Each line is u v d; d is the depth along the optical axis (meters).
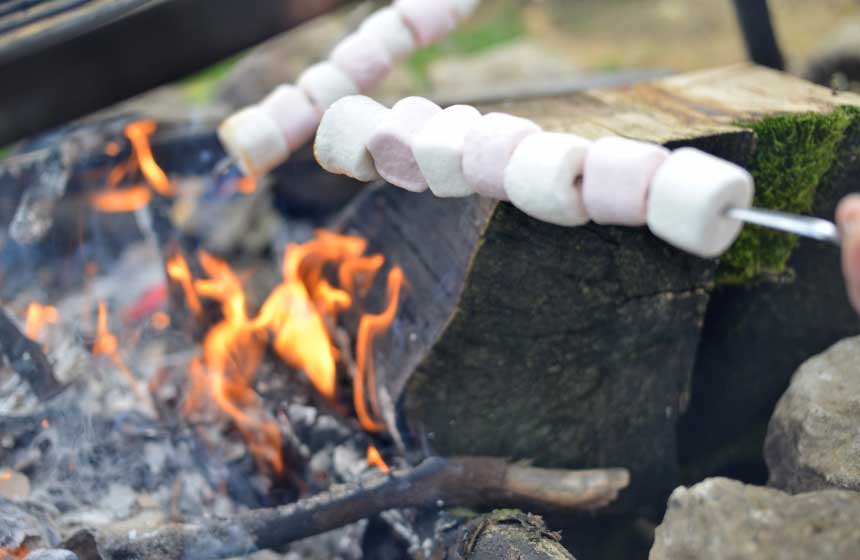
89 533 0.58
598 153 0.51
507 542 0.56
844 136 0.60
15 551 0.59
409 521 0.61
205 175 0.79
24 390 0.68
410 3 0.65
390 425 0.63
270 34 0.60
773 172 0.60
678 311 0.61
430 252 0.62
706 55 1.34
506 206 0.57
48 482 0.64
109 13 0.56
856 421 0.56
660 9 1.50
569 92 0.71
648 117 0.62
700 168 0.49
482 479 0.60
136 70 0.57
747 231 0.60
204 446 0.65
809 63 1.04
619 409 0.62
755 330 0.65
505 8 1.57
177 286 0.72
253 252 0.78
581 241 0.58
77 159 0.77
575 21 1.50
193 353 0.70
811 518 0.50
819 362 0.59
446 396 0.61
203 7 0.57
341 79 0.64
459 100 0.75
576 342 0.60
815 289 0.64
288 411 0.66
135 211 0.81
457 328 0.59
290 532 0.59
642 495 0.65
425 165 0.54
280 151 0.65
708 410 0.67
